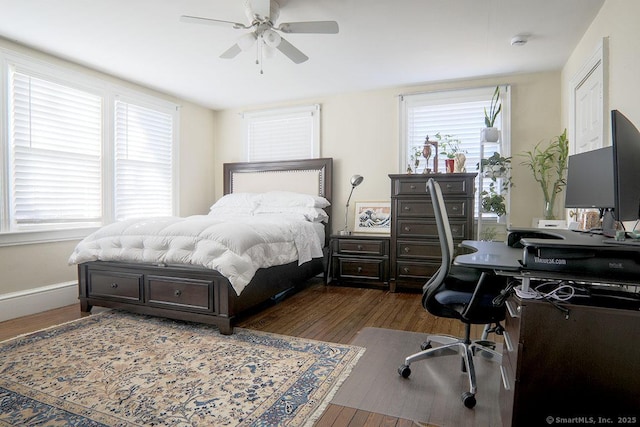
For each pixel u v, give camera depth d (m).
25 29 2.92
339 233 4.42
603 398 1.16
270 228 3.20
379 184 4.60
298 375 2.00
